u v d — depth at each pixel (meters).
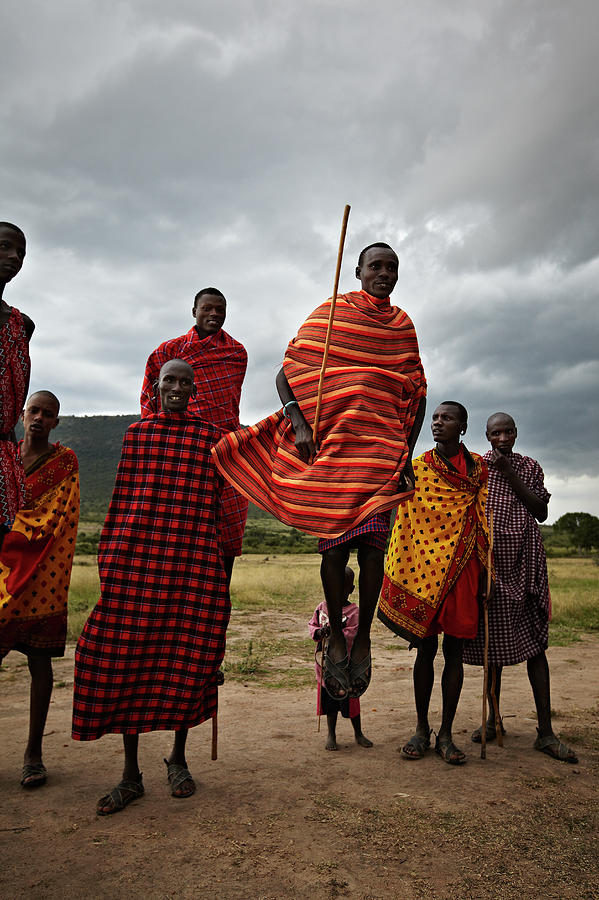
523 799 3.98
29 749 4.36
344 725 5.91
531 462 5.62
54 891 2.90
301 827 3.57
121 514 4.19
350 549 3.60
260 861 3.18
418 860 3.20
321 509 3.56
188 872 3.07
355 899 2.85
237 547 4.82
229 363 5.32
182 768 4.23
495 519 5.29
